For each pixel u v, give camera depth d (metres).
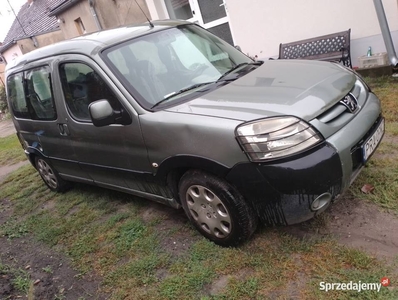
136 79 3.20
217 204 2.80
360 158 2.65
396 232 2.66
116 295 2.82
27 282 3.32
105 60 3.30
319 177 2.37
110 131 3.33
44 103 4.18
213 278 2.70
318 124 2.47
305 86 2.79
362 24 5.73
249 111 2.57
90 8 11.53
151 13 9.28
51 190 5.34
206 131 2.61
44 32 20.25
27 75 4.34
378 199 3.02
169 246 3.21
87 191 4.96
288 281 2.48
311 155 2.38
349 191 3.20
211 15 8.13
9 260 3.81
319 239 2.76
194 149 2.70
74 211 4.50
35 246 3.93
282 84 2.88
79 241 3.72
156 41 3.55
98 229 3.84
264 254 2.77
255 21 6.87
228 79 3.23
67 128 3.90
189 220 3.31
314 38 6.16
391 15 5.43
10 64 5.02
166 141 2.86
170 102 3.02
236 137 2.47
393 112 4.42
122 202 4.30
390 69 5.41
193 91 3.12
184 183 2.96
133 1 9.74
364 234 2.71
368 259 2.47
